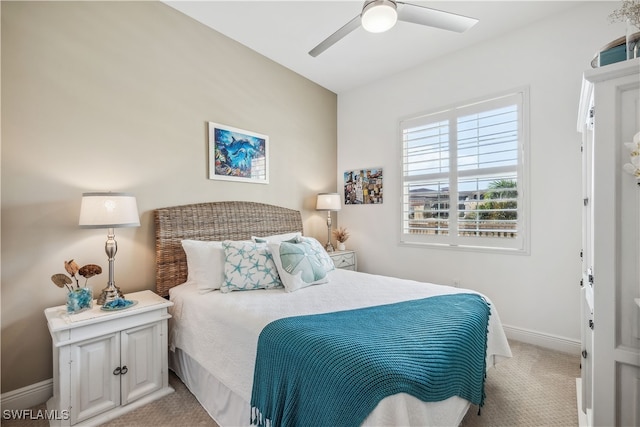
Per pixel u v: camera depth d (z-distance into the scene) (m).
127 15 2.27
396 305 1.77
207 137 2.77
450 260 3.17
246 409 1.52
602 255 1.15
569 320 2.50
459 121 3.09
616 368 1.14
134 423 1.67
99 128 2.13
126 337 1.80
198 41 2.71
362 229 3.95
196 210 2.60
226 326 1.69
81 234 2.05
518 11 2.50
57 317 1.68
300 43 3.02
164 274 2.37
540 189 2.62
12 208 1.79
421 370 1.10
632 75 1.09
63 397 1.56
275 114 3.39
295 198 3.64
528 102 2.66
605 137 1.14
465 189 3.06
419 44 2.99
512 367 2.27
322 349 1.19
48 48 1.92
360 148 3.96
